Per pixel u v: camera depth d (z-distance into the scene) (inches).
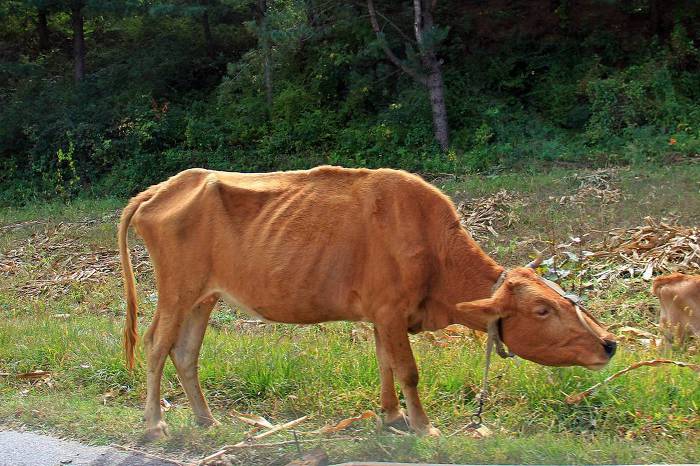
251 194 244.7
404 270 225.9
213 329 371.6
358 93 868.6
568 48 890.7
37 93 986.1
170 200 253.6
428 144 797.9
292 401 265.7
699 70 839.7
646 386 246.4
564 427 233.1
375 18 816.9
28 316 424.2
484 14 948.0
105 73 983.0
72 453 229.9
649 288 391.5
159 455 226.5
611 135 753.6
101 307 443.2
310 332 347.9
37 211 776.9
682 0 888.9
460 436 222.8
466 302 221.5
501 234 535.8
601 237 494.9
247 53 920.9
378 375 272.8
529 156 748.6
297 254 233.9
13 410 264.4
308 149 850.8
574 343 209.6
